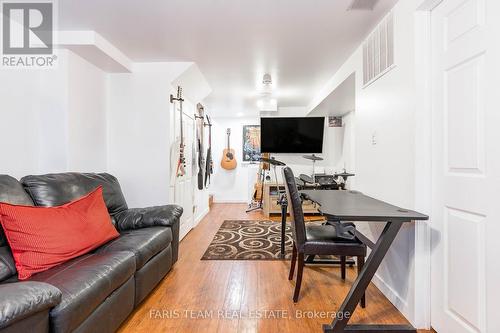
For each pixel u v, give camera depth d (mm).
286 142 4836
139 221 2338
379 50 2096
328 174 5008
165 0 1838
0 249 1446
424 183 1611
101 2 1863
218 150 6297
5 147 2037
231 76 3514
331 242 1847
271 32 2314
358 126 2562
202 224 4262
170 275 2369
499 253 1168
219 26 2215
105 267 1458
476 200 1289
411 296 1668
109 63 2738
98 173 2676
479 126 1274
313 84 3834
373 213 1504
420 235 1619
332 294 2039
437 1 1524
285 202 2887
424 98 1614
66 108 2383
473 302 1305
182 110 3477
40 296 995
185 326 1646
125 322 1687
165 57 2902
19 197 1638
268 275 2371
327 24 2170
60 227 1606
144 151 3070
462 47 1373
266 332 1590
